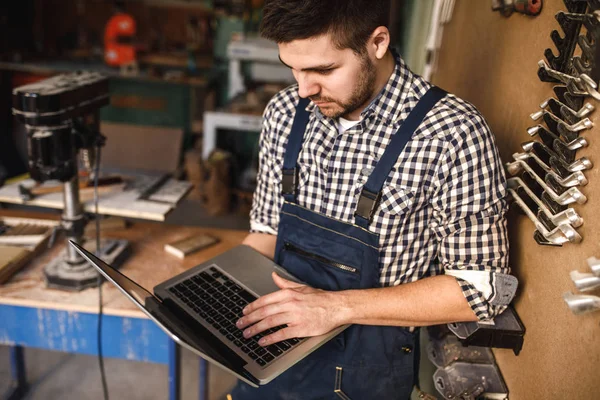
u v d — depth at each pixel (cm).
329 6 102
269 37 107
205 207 418
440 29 231
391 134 122
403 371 133
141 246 194
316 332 118
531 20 129
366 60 111
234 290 134
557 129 106
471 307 118
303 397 138
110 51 479
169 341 173
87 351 176
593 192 96
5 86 502
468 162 115
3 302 163
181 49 527
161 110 468
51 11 533
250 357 115
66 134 153
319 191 131
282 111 138
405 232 124
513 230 134
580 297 89
